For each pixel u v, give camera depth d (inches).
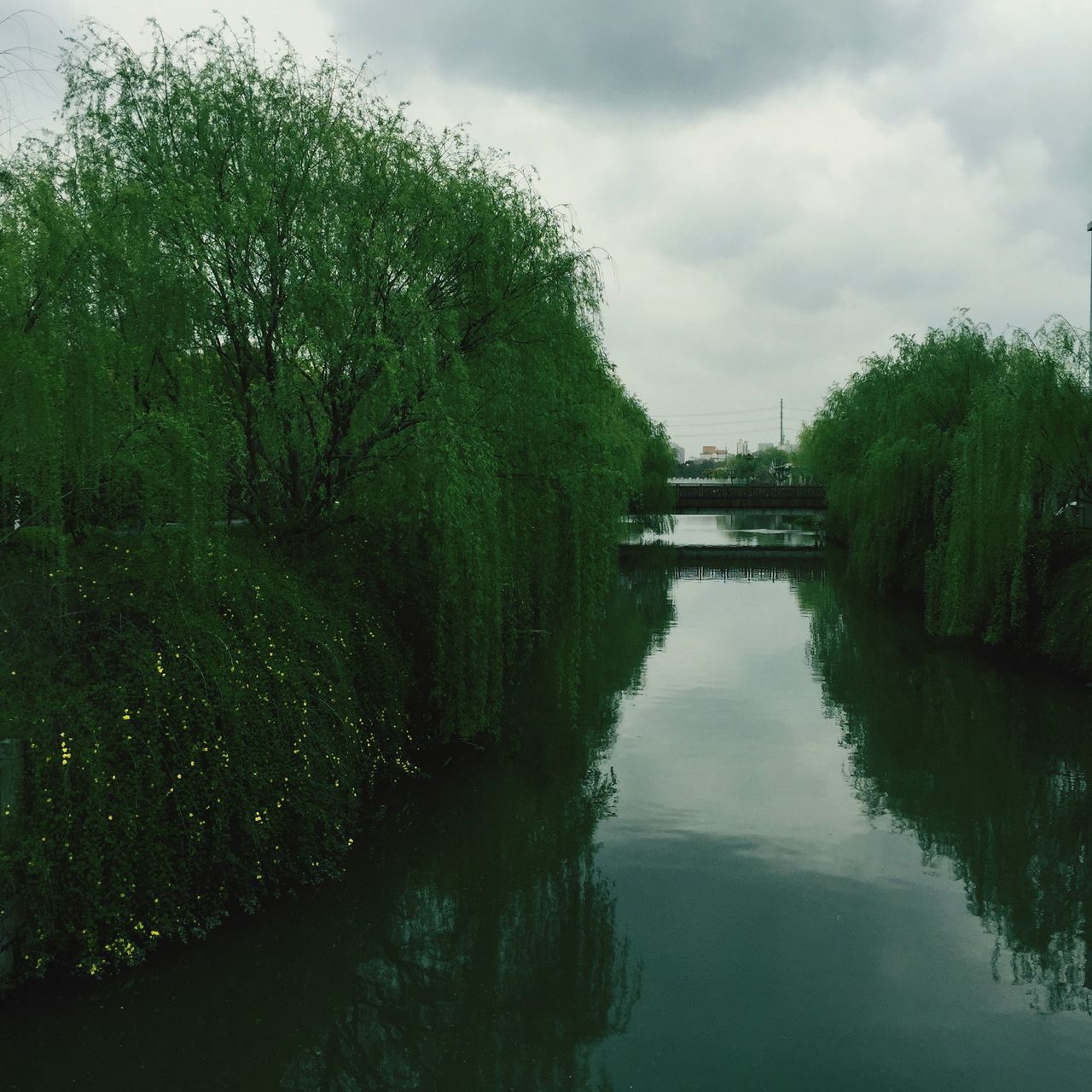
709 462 7411.4
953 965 337.4
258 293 456.8
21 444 309.1
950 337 1150.3
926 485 1143.6
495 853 433.7
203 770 323.0
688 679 797.9
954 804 497.0
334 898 370.3
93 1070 278.1
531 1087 275.3
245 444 463.5
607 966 336.8
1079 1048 287.0
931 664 839.7
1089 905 383.2
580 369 565.6
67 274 334.3
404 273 467.5
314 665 401.1
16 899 283.3
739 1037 294.7
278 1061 288.4
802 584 1512.1
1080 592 765.3
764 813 485.4
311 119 466.9
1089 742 601.3
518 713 673.6
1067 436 807.7
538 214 532.1
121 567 351.9
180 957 315.3
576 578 553.0
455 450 442.6
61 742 289.4
